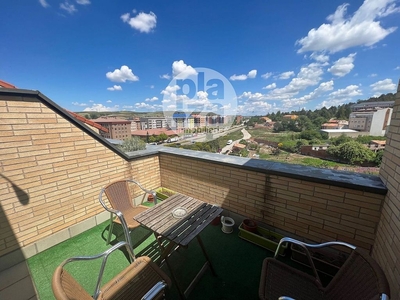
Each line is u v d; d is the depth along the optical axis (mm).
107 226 2531
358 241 1631
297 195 1915
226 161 2439
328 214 1756
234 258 1890
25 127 1815
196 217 1595
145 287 1159
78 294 869
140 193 3119
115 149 2654
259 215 2252
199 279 1617
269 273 1177
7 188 1761
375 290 734
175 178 3168
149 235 2326
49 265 1840
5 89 1627
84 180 2357
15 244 1845
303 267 1762
